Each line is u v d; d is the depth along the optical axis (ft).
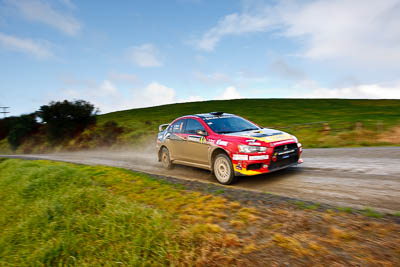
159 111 149.89
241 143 19.03
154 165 31.83
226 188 18.34
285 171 22.39
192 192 17.48
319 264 8.31
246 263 8.88
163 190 18.54
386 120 68.64
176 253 9.91
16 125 105.91
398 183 16.37
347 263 8.18
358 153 28.66
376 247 8.86
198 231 11.19
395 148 30.19
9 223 16.76
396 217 11.21
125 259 10.23
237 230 11.30
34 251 12.09
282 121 89.35
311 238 9.89
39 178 23.31
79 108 93.45
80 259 10.87
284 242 9.78
